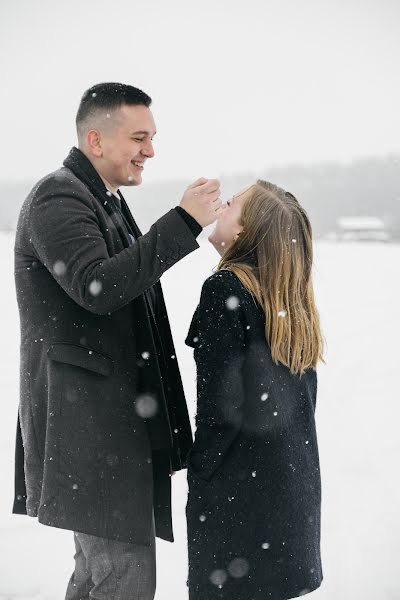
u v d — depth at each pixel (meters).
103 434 2.16
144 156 2.33
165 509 2.32
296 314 2.23
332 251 30.05
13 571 3.22
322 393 6.54
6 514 3.91
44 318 2.18
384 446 4.95
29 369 2.23
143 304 2.24
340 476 4.40
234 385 2.11
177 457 2.42
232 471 2.14
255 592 2.13
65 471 2.14
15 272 2.25
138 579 2.27
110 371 2.18
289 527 2.17
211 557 2.14
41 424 2.22
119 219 2.26
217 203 2.10
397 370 7.50
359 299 13.98
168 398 2.40
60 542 3.58
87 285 1.96
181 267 19.50
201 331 2.15
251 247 2.24
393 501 3.99
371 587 3.04
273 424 2.15
